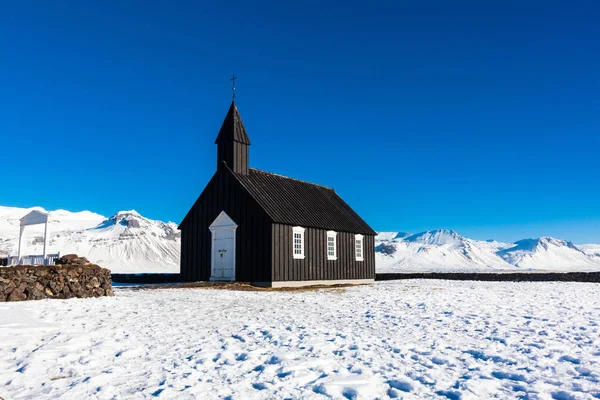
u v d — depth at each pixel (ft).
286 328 38.47
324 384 22.85
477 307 55.72
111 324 39.63
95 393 21.68
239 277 93.81
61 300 55.21
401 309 53.16
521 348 31.71
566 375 25.43
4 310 45.11
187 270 103.35
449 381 24.04
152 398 21.03
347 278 111.24
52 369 25.71
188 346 31.45
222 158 102.32
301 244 98.07
